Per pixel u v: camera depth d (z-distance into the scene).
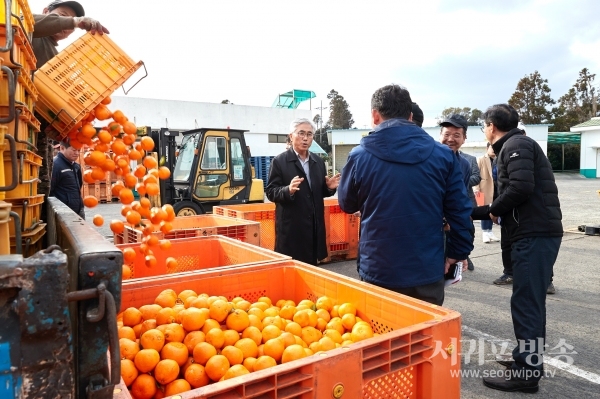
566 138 42.09
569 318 4.49
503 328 4.28
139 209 2.23
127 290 2.43
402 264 2.42
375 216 2.48
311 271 2.74
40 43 2.60
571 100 58.81
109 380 0.98
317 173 4.10
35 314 0.84
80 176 5.78
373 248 2.50
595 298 5.12
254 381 1.33
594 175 35.59
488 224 8.62
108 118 1.95
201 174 10.07
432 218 2.47
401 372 1.71
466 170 4.32
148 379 1.76
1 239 1.04
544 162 3.02
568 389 3.14
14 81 1.34
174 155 10.12
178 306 2.27
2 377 0.84
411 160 2.43
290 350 1.87
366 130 39.62
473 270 6.52
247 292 2.77
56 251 0.90
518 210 3.03
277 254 3.12
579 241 8.52
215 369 1.77
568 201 16.80
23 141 1.40
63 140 2.04
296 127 4.00
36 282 0.84
